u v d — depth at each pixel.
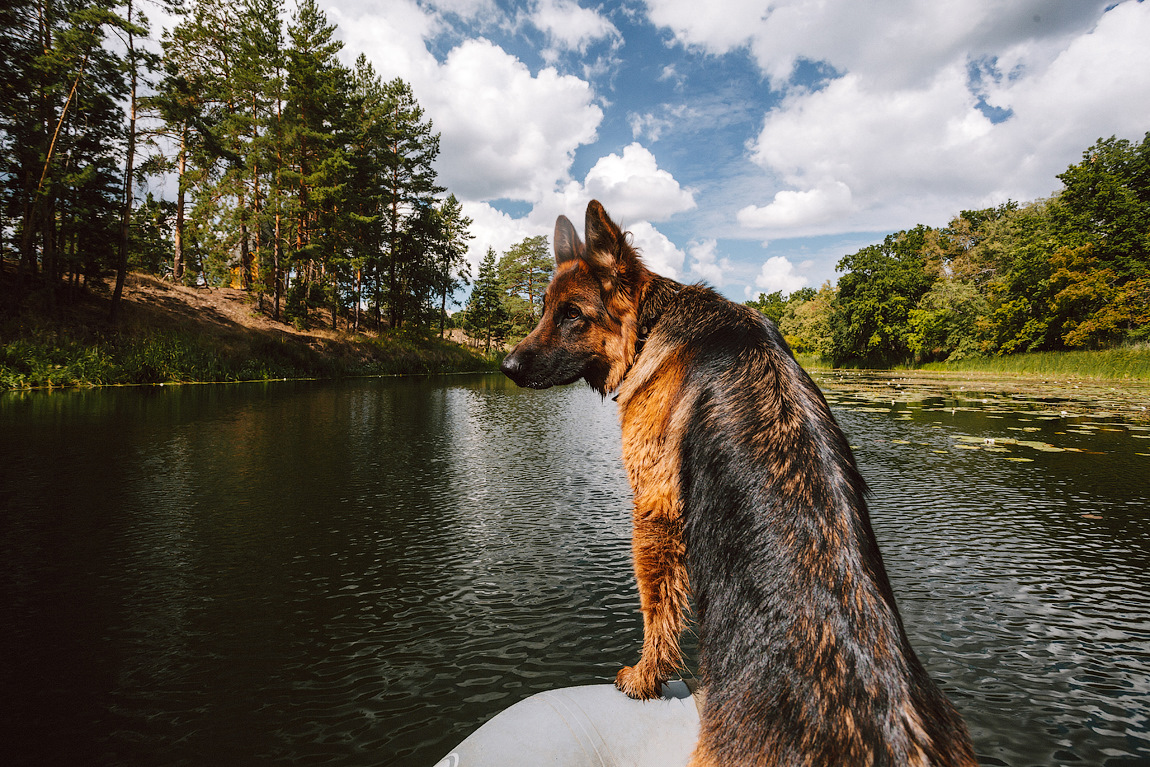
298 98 35.97
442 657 3.46
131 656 3.46
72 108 24.91
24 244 24.28
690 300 1.83
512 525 6.11
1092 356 38.44
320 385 26.27
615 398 1.89
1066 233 43.22
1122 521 6.13
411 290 51.84
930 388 26.06
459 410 18.02
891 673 0.96
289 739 2.70
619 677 2.11
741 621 1.10
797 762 0.92
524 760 1.79
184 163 36.91
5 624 3.85
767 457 1.21
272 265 39.06
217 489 7.45
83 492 7.15
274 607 4.14
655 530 1.69
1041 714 2.94
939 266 63.62
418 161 48.50
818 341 65.38
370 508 6.73
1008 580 4.60
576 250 2.33
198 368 24.92
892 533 5.75
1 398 16.73
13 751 2.60
